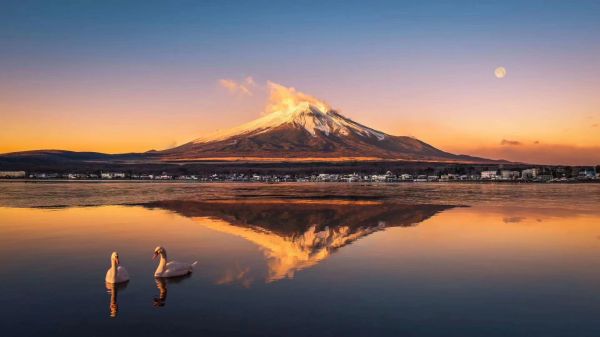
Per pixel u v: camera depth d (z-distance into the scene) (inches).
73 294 650.2
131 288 679.7
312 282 710.5
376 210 1752.0
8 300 624.1
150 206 1886.1
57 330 523.2
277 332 515.8
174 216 1531.7
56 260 850.1
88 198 2278.5
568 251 946.1
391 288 681.0
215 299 628.4
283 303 611.8
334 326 533.3
